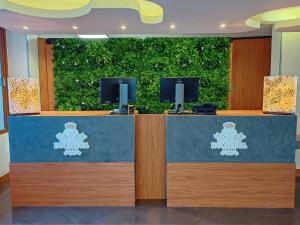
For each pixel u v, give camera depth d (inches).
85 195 145.9
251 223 128.3
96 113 152.1
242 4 115.6
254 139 139.9
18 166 144.9
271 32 213.3
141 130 149.2
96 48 229.9
